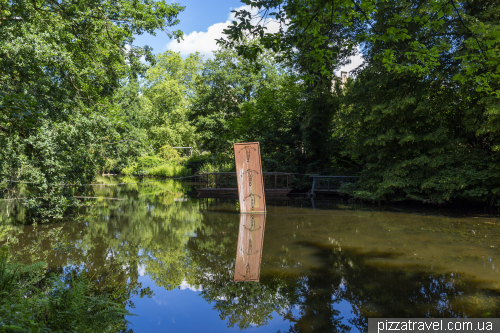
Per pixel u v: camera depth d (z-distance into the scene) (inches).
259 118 846.5
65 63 327.6
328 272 202.7
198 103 1128.8
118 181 1154.0
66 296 125.8
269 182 741.9
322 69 202.8
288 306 156.4
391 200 518.6
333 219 394.3
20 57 288.5
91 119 350.9
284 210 474.6
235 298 167.5
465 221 372.5
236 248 264.4
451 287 174.2
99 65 393.1
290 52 182.2
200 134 1090.1
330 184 672.4
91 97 398.6
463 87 420.5
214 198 657.6
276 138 778.8
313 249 257.1
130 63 422.9
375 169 558.6
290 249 258.5
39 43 297.1
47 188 349.1
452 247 256.7
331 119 709.9
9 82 299.7
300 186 726.5
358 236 299.7
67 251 254.2
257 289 178.5
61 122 327.9
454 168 455.2
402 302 157.6
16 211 457.1
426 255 235.9
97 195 711.7
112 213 456.4
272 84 1082.7
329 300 161.8
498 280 183.9
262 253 248.1
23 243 279.7
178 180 1186.0
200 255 244.8
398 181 482.0
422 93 467.2
